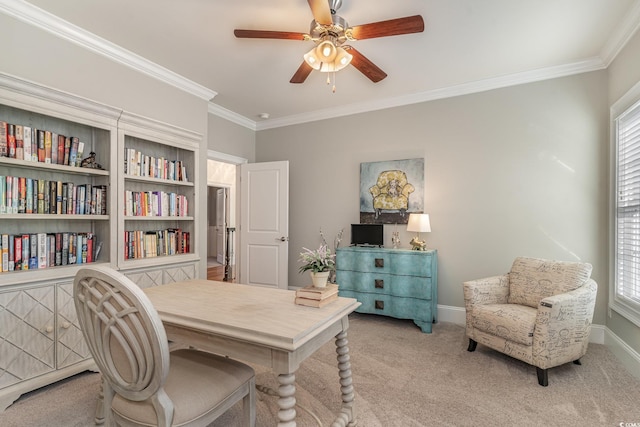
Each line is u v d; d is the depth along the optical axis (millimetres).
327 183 4504
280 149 4871
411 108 3943
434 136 3812
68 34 2492
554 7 2270
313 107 4363
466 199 3645
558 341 2271
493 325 2557
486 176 3551
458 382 2291
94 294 1160
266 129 4980
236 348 1309
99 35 2627
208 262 8477
